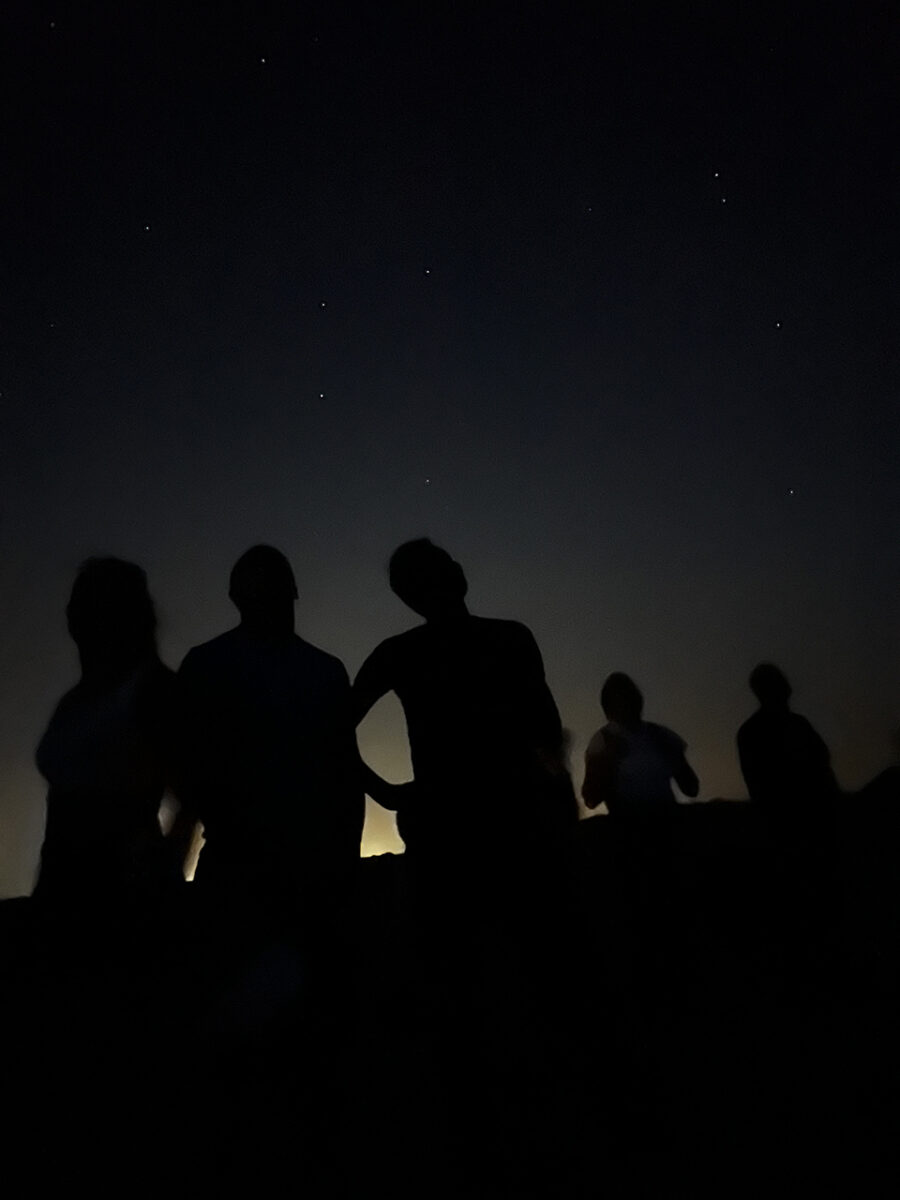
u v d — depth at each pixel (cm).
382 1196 211
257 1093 268
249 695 224
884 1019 322
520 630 245
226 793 219
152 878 200
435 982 227
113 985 200
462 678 235
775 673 445
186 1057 285
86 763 198
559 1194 204
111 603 209
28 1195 217
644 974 368
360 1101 275
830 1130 231
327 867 222
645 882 375
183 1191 216
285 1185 216
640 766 387
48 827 198
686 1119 243
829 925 432
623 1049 225
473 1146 214
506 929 232
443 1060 221
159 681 207
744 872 462
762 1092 260
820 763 439
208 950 211
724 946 445
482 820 225
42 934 194
